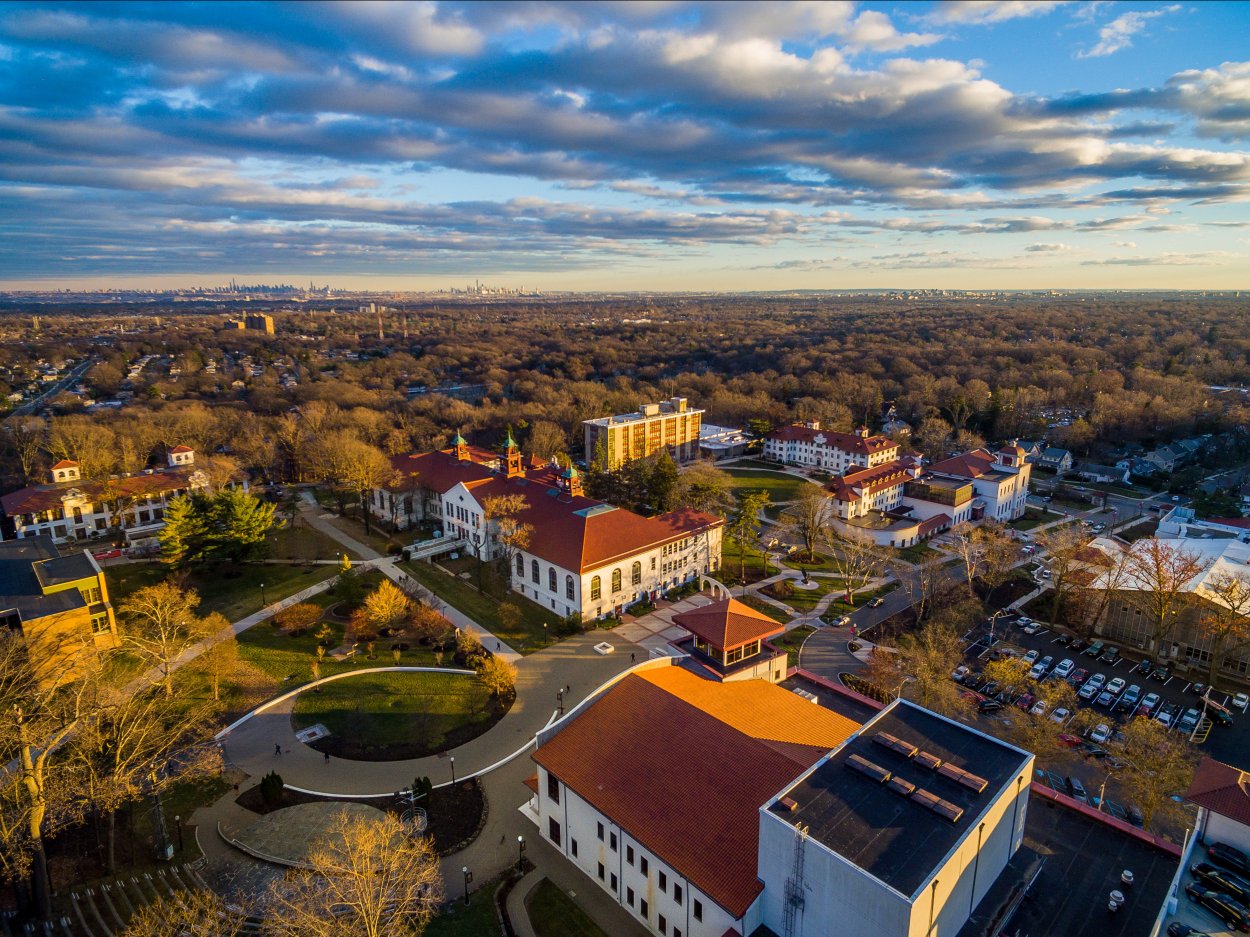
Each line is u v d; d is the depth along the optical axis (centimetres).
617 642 9031
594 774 5212
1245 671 8581
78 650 6894
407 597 9819
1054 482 17788
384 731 7056
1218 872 4469
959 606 9325
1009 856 4616
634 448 18138
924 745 4662
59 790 4856
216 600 9831
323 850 4888
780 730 5450
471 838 5675
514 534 10125
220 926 4519
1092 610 9725
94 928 4653
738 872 4259
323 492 15138
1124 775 5856
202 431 17262
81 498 12369
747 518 11838
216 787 6191
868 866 3641
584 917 4931
